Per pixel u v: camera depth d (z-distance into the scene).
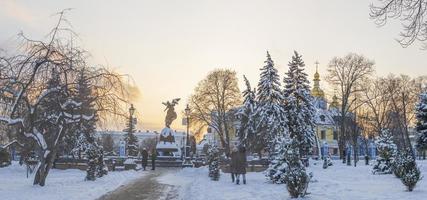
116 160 47.50
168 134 58.97
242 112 50.38
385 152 33.06
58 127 21.56
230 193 19.81
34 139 20.84
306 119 35.38
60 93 20.45
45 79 20.02
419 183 22.56
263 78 43.66
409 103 70.69
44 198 17.17
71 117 21.22
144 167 44.44
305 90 35.22
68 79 20.27
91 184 24.00
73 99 20.83
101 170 29.34
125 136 70.62
